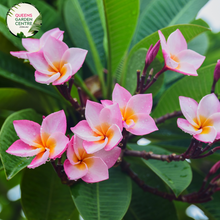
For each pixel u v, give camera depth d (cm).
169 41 87
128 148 95
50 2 138
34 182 98
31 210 95
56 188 98
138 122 80
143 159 92
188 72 85
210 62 129
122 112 81
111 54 104
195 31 94
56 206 96
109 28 100
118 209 85
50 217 95
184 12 117
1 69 100
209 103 81
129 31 101
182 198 92
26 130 79
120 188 89
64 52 82
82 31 114
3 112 119
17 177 139
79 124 80
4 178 139
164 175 88
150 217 98
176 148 105
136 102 81
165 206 99
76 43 112
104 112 79
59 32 85
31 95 104
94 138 79
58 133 79
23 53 82
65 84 84
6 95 100
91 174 80
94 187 88
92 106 80
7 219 137
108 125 79
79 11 112
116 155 80
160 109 103
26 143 79
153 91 103
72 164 79
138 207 99
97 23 114
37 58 82
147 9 117
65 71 82
